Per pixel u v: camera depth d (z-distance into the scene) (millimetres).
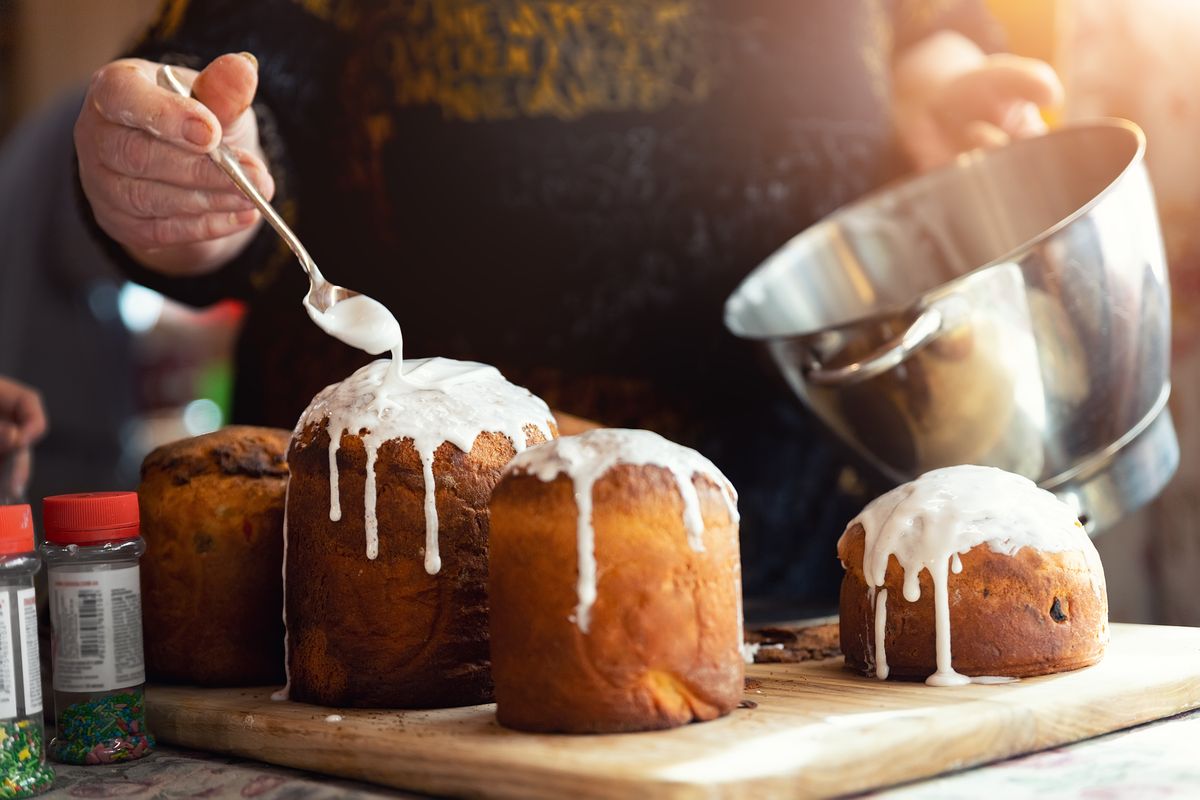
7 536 673
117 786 682
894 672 752
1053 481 869
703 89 1040
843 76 1089
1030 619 732
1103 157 930
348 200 1035
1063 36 1216
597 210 1020
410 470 729
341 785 669
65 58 2152
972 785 639
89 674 727
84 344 1688
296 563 756
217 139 758
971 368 822
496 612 685
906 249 1019
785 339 863
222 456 824
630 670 660
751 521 1082
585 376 1048
